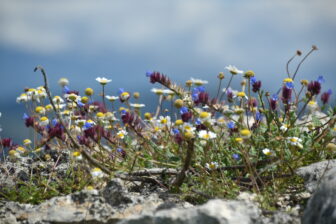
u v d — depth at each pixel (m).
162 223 1.24
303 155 1.45
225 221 1.22
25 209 1.38
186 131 1.46
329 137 1.50
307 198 1.37
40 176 1.49
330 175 1.28
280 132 1.51
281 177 1.42
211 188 1.40
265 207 1.35
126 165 1.50
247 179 1.43
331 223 1.21
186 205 1.37
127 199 1.36
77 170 1.50
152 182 1.45
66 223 1.33
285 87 1.53
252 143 1.50
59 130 1.47
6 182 1.48
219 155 1.50
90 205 1.35
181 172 1.41
